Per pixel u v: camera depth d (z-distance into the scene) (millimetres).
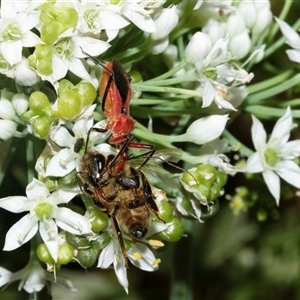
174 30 201
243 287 260
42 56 180
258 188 219
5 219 219
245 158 220
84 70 183
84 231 183
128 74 193
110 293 257
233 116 208
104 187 183
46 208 184
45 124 180
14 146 195
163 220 189
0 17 184
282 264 259
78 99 180
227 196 224
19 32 182
